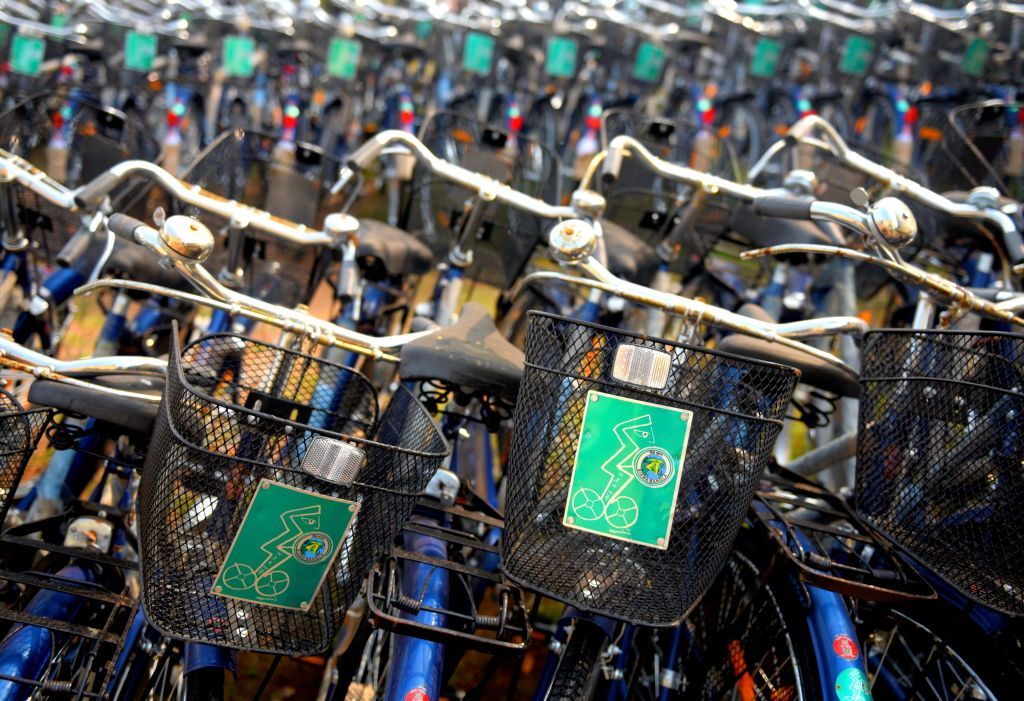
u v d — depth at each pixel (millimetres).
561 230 2189
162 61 6645
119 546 2562
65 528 2426
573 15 7023
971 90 6086
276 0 6824
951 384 2029
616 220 4039
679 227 3361
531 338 1935
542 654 3133
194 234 2168
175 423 1842
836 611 2102
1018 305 2400
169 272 3203
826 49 6957
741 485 1898
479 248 3533
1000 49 6113
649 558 1865
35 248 3373
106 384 2396
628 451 1828
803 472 2891
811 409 2771
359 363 3072
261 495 1777
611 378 1866
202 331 3637
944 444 2029
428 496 2424
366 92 7098
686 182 3023
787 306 3250
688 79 7254
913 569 2193
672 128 4469
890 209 2234
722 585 2488
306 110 6516
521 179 4074
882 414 2152
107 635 1936
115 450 2715
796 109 6594
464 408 2609
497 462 3777
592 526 1842
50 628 1905
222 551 1816
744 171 6215
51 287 3164
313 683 2869
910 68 6691
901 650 2512
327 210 3877
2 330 2287
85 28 6527
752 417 1851
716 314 2203
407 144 2852
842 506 2496
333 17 7363
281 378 2398
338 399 2494
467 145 4133
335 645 2500
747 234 3463
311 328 2312
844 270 3412
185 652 1994
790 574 2236
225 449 1814
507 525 1931
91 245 3219
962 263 3826
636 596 1865
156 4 6887
